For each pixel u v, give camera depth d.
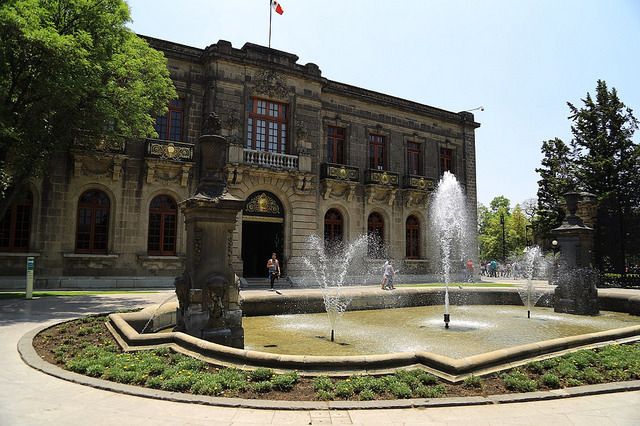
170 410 4.61
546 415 4.67
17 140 14.59
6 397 4.91
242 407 4.73
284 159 25.08
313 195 26.20
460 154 35.09
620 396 5.41
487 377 5.96
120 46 17.19
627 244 24.19
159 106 20.03
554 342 7.30
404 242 30.81
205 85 23.91
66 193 20.48
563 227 14.91
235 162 23.05
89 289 19.86
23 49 13.47
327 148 28.72
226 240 8.44
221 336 7.86
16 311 11.32
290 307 13.46
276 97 25.48
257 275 28.41
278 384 5.35
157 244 22.42
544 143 38.00
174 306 10.56
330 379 5.64
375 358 6.10
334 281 26.80
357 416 4.54
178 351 6.83
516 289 17.30
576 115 35.47
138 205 21.91
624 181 30.58
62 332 8.57
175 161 22.17
